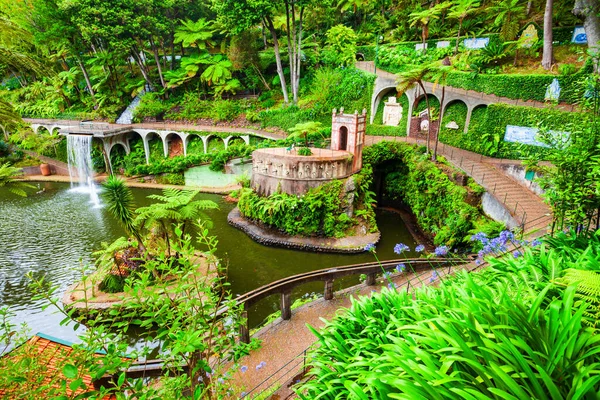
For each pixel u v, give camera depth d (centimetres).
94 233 1744
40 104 3588
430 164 1712
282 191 1731
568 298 228
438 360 218
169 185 2702
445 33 2720
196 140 2970
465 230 1424
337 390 280
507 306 248
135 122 3244
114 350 229
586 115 480
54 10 2925
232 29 2845
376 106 2528
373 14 3653
